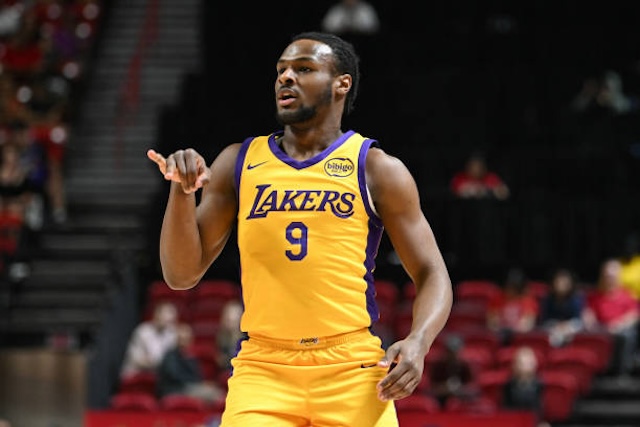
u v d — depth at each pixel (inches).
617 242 1391.5
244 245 346.0
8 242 1390.3
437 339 1198.3
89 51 1819.6
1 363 1164.5
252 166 352.2
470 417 993.5
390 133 1537.9
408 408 1000.9
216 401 1081.4
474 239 1396.4
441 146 1531.7
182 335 1104.2
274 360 340.8
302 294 338.3
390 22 1784.0
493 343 1184.2
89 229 1454.2
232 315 1154.7
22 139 1520.7
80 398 1139.3
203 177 327.9
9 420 1157.7
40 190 1472.7
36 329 1246.3
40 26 1814.7
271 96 1568.7
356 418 336.2
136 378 1143.6
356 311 342.0
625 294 1250.0
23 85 1706.4
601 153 1475.1
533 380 1085.8
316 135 354.0
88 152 1653.5
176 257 341.4
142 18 1935.3
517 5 1793.8
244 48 1690.5
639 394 1168.2
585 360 1167.6
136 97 1685.5
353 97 366.3
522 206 1400.1
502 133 1553.9
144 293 1386.6
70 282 1320.1
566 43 1665.8
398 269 1366.9
